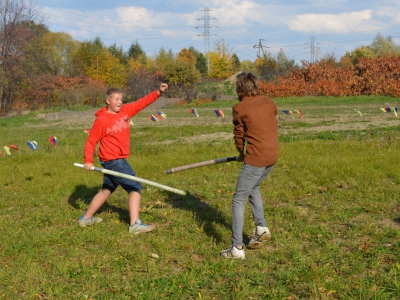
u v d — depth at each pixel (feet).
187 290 13.56
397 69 110.73
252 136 15.51
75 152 40.96
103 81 190.49
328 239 16.93
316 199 21.83
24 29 140.46
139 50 270.87
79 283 14.43
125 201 23.50
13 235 19.03
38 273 15.14
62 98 140.46
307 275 13.84
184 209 21.58
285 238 17.22
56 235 18.47
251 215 20.01
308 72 123.34
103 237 18.11
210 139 48.19
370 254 15.25
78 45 203.00
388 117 60.59
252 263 15.19
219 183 25.89
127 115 19.08
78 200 24.16
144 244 17.54
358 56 203.31
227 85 144.05
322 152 32.14
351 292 12.91
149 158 34.50
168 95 132.26
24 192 26.78
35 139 57.67
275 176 26.55
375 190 22.40
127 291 13.71
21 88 140.77
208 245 17.06
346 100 101.60
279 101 107.86
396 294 12.72
